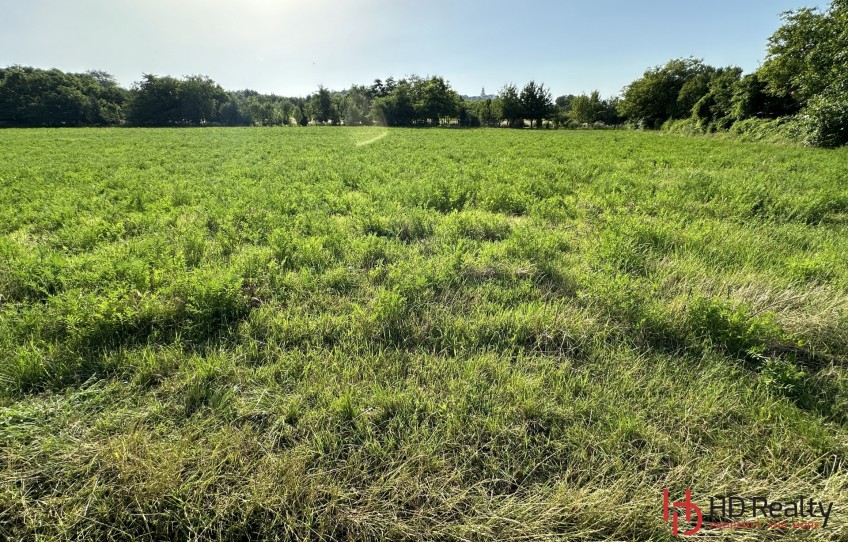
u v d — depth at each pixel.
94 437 2.27
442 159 14.82
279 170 12.09
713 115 37.03
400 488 2.01
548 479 2.08
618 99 65.06
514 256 4.84
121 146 23.05
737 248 4.90
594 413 2.45
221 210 6.67
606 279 3.93
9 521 1.90
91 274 4.05
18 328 3.15
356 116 71.81
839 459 2.18
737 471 2.12
